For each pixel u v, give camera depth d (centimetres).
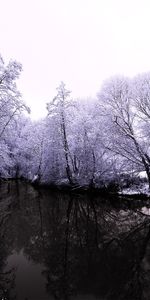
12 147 3869
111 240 1479
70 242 1459
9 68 2155
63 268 1110
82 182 3284
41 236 1577
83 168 3316
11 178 5759
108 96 2827
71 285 952
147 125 2645
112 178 3039
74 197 3078
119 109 2775
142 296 872
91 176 3173
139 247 1345
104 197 2955
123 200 2730
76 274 1046
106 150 3148
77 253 1281
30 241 1480
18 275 1055
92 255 1248
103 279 1006
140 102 2666
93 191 3166
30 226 1820
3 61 2167
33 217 2109
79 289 917
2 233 1642
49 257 1240
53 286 951
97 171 3159
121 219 1973
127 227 1742
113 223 1867
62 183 3641
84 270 1080
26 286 955
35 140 4309
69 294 888
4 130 2359
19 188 3997
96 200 2842
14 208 2483
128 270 1065
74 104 3541
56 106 3553
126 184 2980
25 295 891
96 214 2184
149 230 1650
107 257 1222
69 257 1233
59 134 3569
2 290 927
